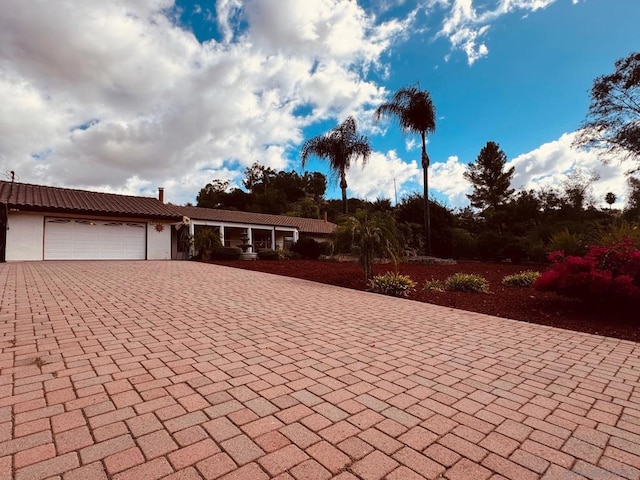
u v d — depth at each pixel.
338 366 3.38
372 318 5.62
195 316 5.33
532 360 3.76
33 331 4.25
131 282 8.66
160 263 14.95
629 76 18.03
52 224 15.79
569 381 3.17
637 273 6.00
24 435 2.03
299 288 8.67
